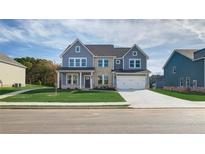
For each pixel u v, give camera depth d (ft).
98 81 121.39
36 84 191.83
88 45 128.98
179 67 123.03
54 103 57.88
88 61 120.37
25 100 63.10
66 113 46.06
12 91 93.86
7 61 134.21
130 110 51.24
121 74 118.21
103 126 32.76
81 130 30.22
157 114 44.70
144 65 123.03
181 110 51.24
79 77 119.34
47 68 195.00
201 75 101.65
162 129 30.99
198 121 36.83
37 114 44.50
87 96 73.92
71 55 120.37
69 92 90.02
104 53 123.24
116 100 64.59
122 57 123.34
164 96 79.87
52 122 35.78
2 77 129.08
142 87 118.52
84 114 44.62
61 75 119.14
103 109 53.21
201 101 66.08
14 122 35.73
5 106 53.88
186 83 115.34
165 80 141.79
